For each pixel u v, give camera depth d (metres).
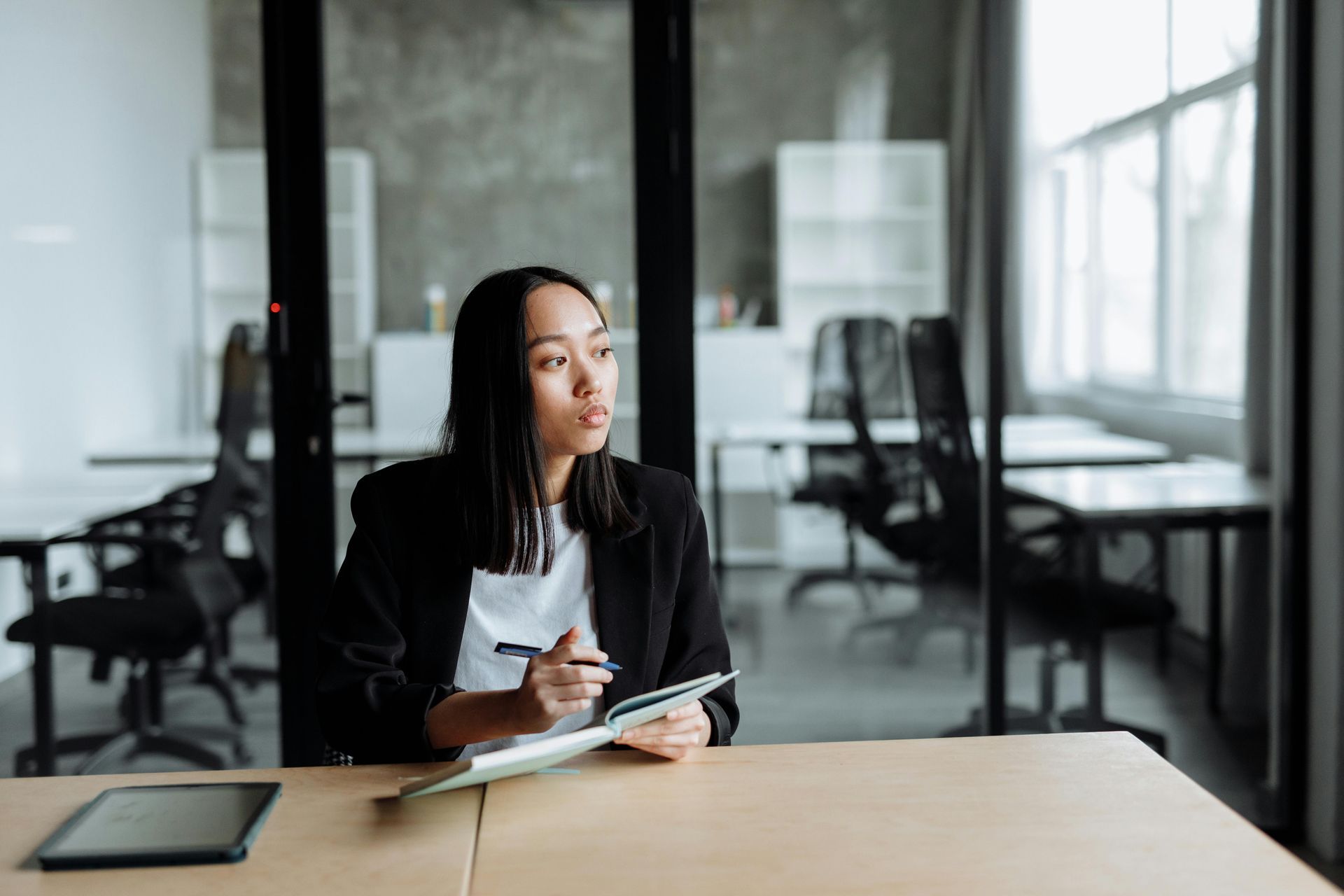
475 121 2.74
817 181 2.77
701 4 2.73
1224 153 2.81
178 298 2.74
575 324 1.44
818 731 2.89
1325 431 2.72
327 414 2.75
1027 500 2.86
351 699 1.35
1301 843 2.84
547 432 1.44
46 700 2.76
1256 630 2.88
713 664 1.58
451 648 1.45
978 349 2.82
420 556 1.47
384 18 2.71
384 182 2.73
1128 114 2.80
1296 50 2.73
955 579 2.88
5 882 1.02
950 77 2.77
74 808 1.20
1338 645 2.71
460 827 1.14
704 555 1.63
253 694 2.79
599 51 2.74
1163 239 2.82
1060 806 1.18
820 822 1.14
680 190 2.75
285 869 1.04
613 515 1.52
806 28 2.74
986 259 2.80
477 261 2.75
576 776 1.28
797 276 2.78
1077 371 2.83
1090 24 2.79
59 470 2.75
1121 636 2.88
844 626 2.88
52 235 2.71
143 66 2.69
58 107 2.68
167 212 2.72
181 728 2.79
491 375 1.42
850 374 2.81
